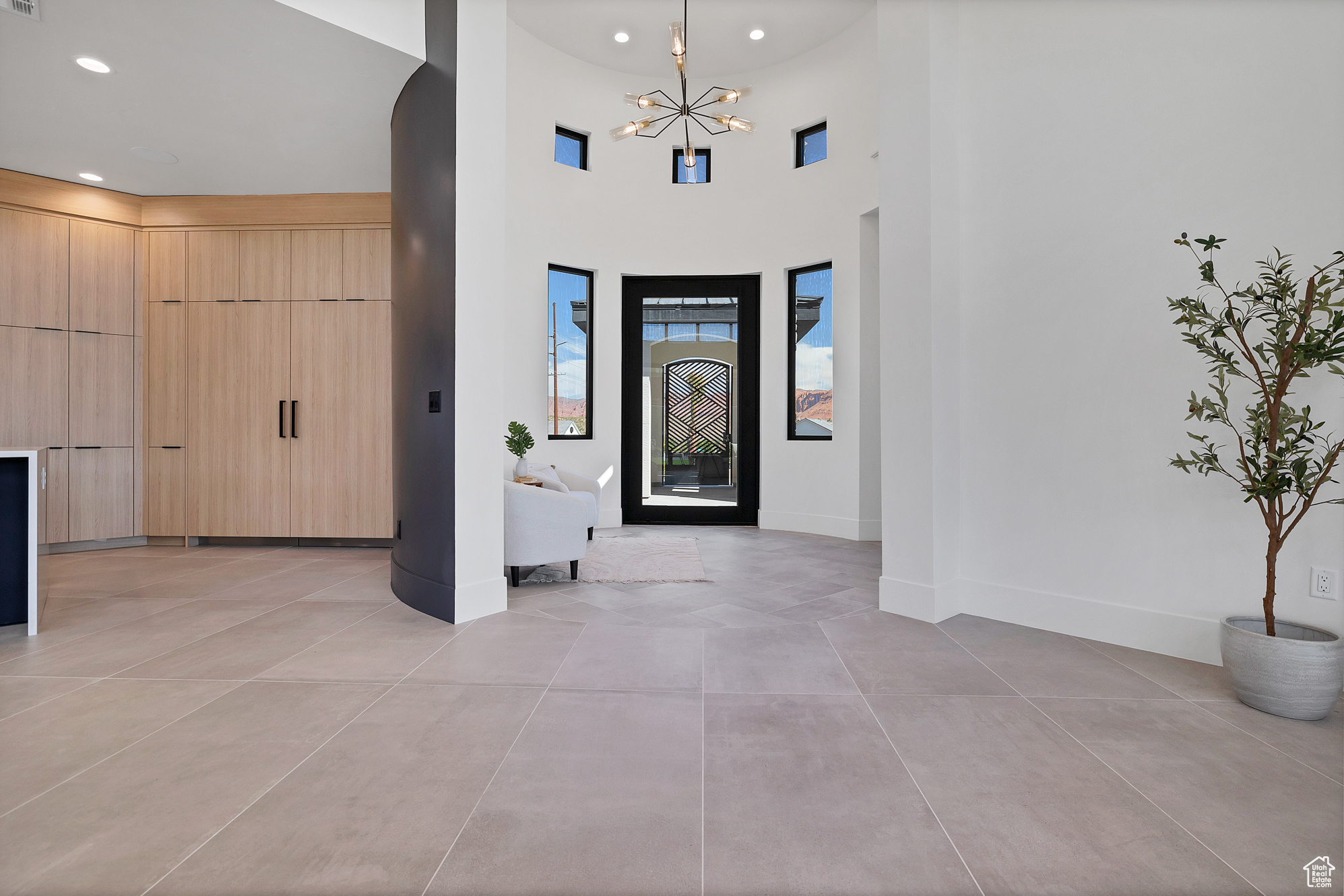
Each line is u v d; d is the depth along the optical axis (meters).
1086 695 2.19
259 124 3.80
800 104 6.21
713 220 6.57
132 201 5.01
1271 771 1.68
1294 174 2.30
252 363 5.11
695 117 5.29
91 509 4.91
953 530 3.22
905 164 3.18
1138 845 1.37
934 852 1.35
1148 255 2.64
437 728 1.94
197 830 1.41
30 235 4.67
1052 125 2.91
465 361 3.10
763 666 2.49
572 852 1.34
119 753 1.77
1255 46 2.38
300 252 5.09
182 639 2.81
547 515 3.84
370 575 4.16
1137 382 2.68
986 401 3.15
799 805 1.53
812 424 6.37
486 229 3.18
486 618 3.16
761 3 5.48
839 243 5.97
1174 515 2.59
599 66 6.45
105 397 4.95
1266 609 2.15
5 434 4.61
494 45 3.19
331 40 2.96
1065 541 2.90
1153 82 2.62
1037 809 1.51
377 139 4.01
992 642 2.78
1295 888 1.24
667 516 6.84
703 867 1.30
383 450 5.09
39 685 2.27
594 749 1.81
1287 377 2.02
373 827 1.43
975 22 3.16
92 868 1.28
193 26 2.83
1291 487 2.13
